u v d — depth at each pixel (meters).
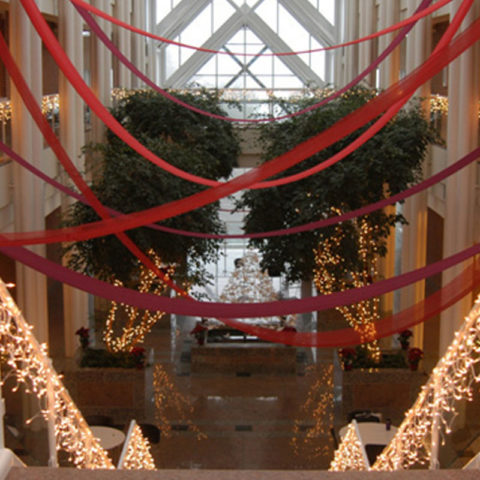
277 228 16.31
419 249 16.47
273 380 15.70
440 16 17.19
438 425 5.72
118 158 14.25
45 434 12.62
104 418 12.11
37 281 13.10
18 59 12.15
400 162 14.88
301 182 15.55
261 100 26.44
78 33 16.12
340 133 5.09
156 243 14.46
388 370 14.16
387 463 6.93
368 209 8.45
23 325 4.26
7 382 13.18
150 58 28.61
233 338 16.86
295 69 29.81
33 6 6.65
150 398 14.76
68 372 14.34
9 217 12.84
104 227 5.82
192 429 13.33
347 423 13.05
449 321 12.71
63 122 15.84
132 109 20.84
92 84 19.80
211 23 29.44
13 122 12.34
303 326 19.62
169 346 17.89
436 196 16.12
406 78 5.06
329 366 16.45
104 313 20.03
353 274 15.91
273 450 12.52
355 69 26.56
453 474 2.85
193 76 29.83
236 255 28.34
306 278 16.56
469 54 12.09
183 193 14.57
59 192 16.05
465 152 12.23
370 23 23.17
